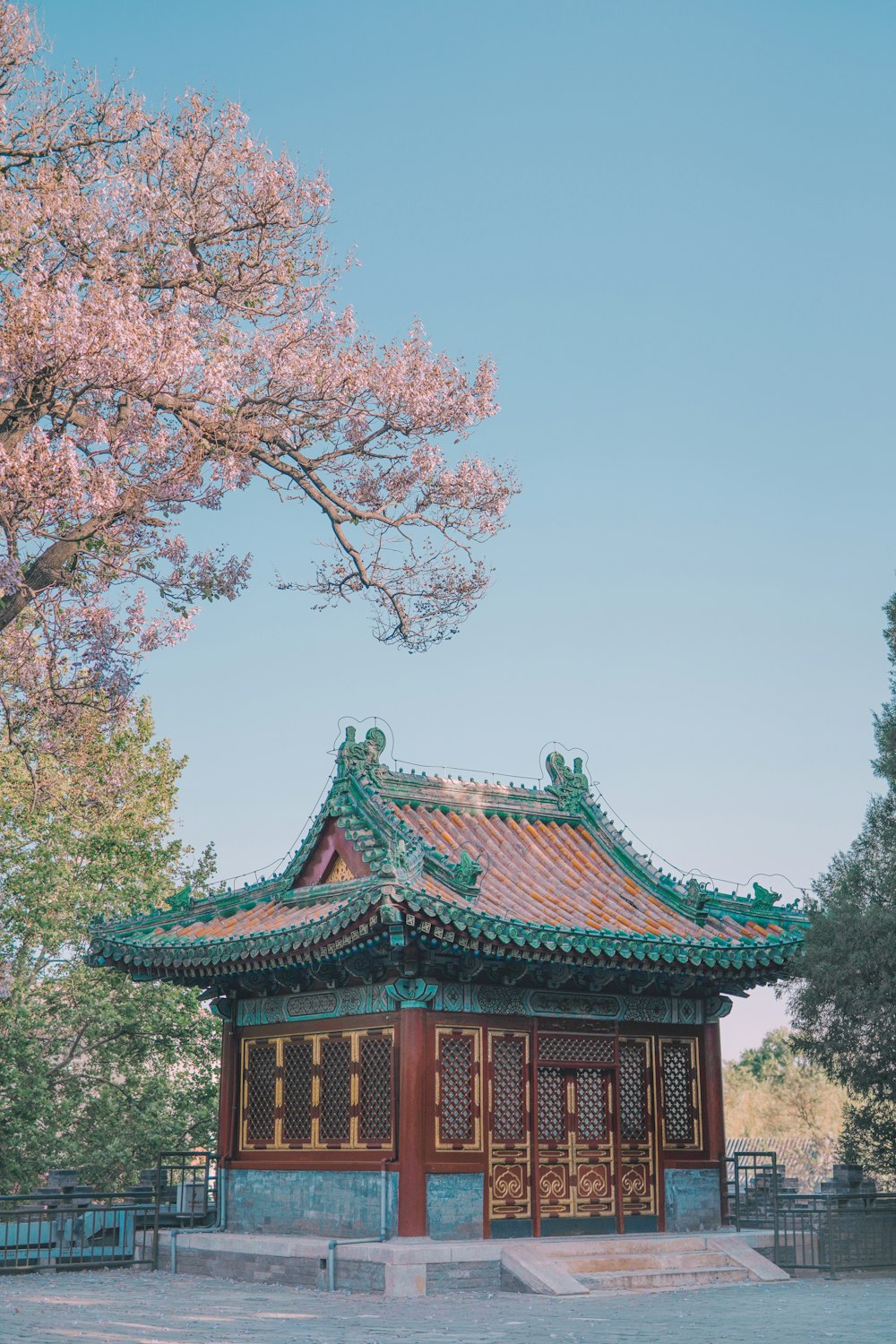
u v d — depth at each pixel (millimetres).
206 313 28500
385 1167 22750
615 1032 25594
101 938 27203
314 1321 17844
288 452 28828
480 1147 23344
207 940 25047
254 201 27609
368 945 22531
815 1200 28312
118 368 23734
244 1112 26625
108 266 25234
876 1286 22547
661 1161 25578
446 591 30469
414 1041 22906
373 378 28781
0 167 26172
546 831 27875
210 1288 22750
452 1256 21609
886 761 26828
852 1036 25141
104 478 23547
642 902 26109
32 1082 40281
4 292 23844
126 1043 42500
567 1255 22547
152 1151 41188
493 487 30000
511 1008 24297
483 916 21781
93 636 25953
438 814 26641
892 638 27688
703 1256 23672
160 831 45594
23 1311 19062
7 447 24016
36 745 28672
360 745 25828
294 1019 25703
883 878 25609
